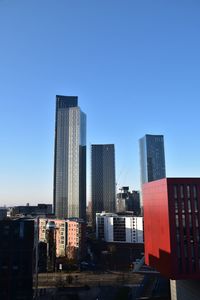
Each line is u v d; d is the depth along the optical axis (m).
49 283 175.62
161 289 150.38
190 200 114.06
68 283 175.00
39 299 143.25
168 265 111.38
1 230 116.75
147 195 139.88
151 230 132.62
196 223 112.94
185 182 115.06
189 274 109.00
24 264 116.31
